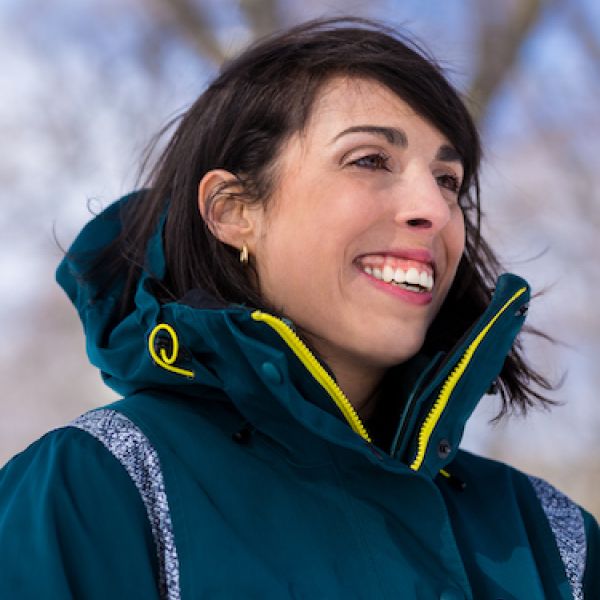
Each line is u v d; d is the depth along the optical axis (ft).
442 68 6.66
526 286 5.95
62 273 6.55
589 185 22.07
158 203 6.54
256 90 6.22
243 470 5.47
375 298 5.93
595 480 19.90
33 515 4.98
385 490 5.60
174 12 21.59
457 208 6.42
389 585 5.31
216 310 5.42
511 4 21.36
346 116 6.02
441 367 5.84
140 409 5.64
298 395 5.37
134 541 5.00
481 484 6.61
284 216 6.01
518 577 5.98
